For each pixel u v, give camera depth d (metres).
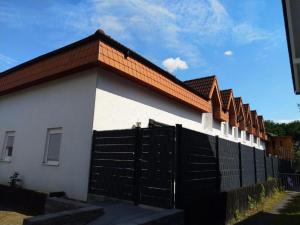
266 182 13.98
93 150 7.93
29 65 10.23
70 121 8.65
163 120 11.09
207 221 7.55
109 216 5.80
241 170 11.54
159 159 6.73
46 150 9.38
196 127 13.77
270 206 12.09
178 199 6.48
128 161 7.23
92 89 8.17
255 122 31.34
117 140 7.56
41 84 10.12
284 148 37.59
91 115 8.03
